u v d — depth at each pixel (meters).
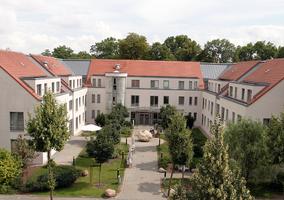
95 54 120.19
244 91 39.50
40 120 25.23
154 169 35.78
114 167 36.16
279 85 34.28
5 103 36.66
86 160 38.25
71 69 65.19
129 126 57.97
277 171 28.77
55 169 31.98
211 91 56.06
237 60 109.94
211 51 113.38
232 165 15.16
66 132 26.19
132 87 62.78
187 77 62.62
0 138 37.09
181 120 29.06
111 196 27.50
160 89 62.19
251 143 28.17
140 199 27.25
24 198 26.91
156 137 52.78
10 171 28.22
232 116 40.22
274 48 104.88
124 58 95.06
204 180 12.71
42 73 46.25
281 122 25.47
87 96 61.59
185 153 28.27
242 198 12.62
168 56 101.44
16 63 41.31
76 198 27.14
